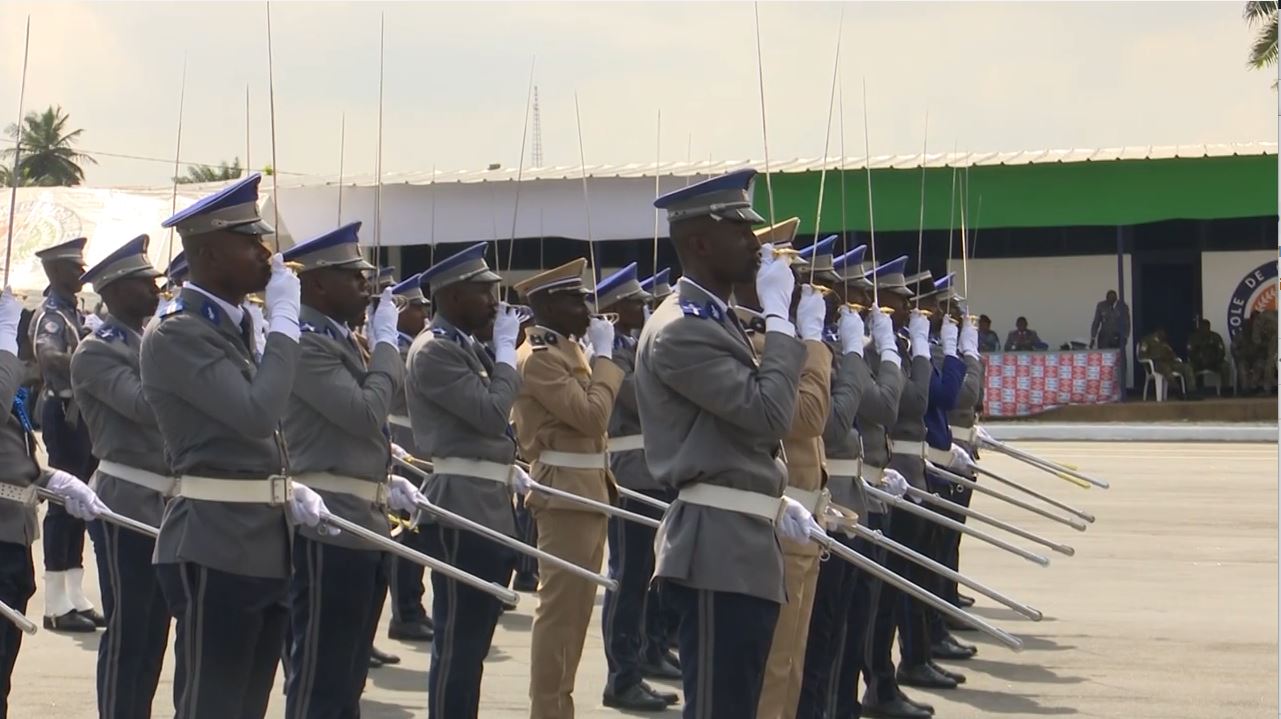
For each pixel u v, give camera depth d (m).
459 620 7.02
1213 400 27.31
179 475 5.75
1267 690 8.63
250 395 5.52
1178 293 28.80
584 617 7.32
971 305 29.34
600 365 7.54
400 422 10.50
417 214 24.83
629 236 24.98
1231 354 28.31
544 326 7.61
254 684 5.84
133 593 7.17
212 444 5.65
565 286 7.52
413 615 10.18
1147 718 8.08
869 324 8.50
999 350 28.33
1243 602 11.12
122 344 7.47
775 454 5.55
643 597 8.58
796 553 6.52
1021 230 29.09
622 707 8.36
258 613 5.70
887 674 8.18
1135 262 28.78
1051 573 12.33
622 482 8.87
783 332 5.40
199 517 5.64
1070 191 25.94
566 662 7.23
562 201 24.98
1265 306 28.38
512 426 8.36
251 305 6.02
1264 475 19.05
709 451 5.36
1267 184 25.77
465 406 7.06
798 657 6.80
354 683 6.54
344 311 6.69
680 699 8.56
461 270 7.21
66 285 10.47
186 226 5.63
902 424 8.87
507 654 9.59
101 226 21.09
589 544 7.39
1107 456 21.80
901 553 6.84
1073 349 28.27
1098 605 11.07
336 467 6.52
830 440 7.19
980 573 12.31
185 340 5.53
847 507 7.37
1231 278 28.50
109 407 7.44
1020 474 19.39
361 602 6.51
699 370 5.28
